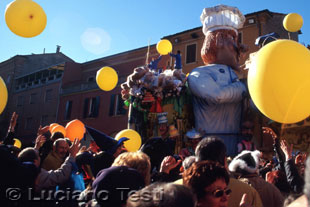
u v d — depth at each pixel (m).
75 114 28.67
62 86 31.16
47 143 4.32
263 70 2.48
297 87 2.36
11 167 2.40
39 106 33.44
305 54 2.50
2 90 3.08
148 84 6.52
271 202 2.42
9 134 3.86
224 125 6.37
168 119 6.82
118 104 25.44
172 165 2.68
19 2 3.85
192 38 22.91
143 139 7.09
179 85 6.54
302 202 1.08
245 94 6.34
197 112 6.61
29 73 35.69
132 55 27.06
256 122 6.48
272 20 20.53
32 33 3.98
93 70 30.98
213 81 6.32
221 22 7.03
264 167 4.23
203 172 1.80
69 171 2.87
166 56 21.95
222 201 1.78
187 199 1.28
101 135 3.54
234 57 6.88
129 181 1.87
